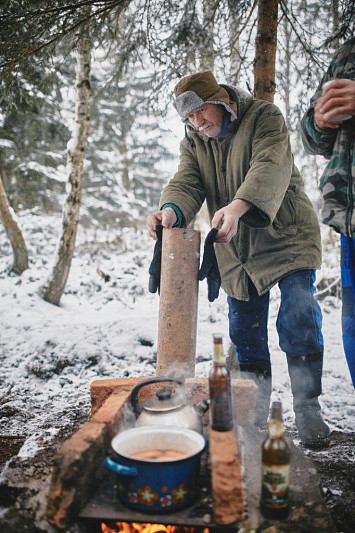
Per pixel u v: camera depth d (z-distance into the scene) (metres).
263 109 2.79
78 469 1.65
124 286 7.34
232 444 1.73
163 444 1.79
